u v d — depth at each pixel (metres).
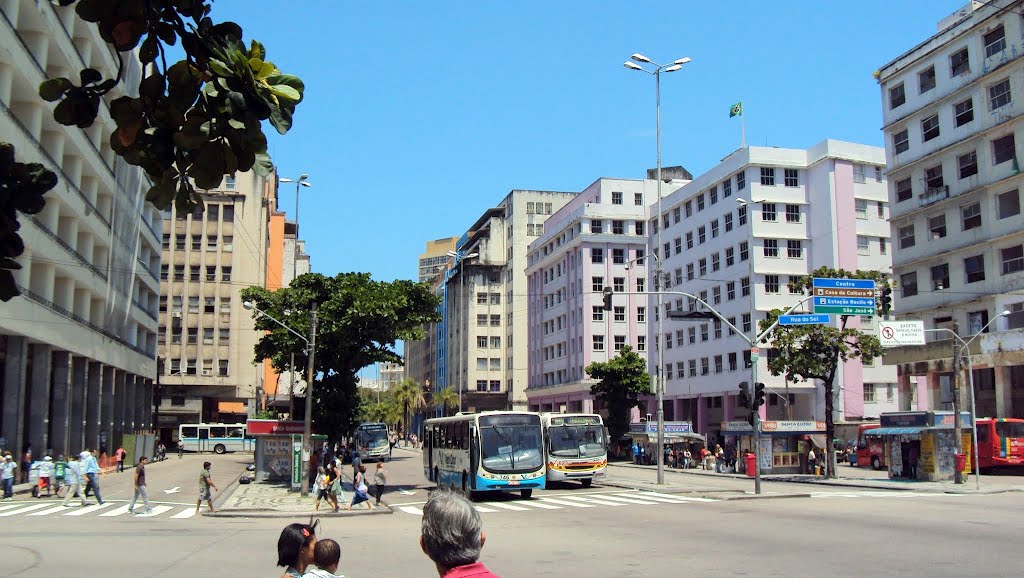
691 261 68.44
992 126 43.81
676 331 70.69
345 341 35.69
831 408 40.94
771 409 60.41
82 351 42.22
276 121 3.52
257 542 18.17
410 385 116.88
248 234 75.19
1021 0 42.09
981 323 45.22
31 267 35.78
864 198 58.94
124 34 3.33
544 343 90.12
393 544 18.14
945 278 47.84
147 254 60.69
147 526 21.75
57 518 23.83
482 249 109.75
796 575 12.93
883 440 48.28
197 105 3.45
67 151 39.62
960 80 46.22
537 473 29.94
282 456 39.56
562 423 37.25
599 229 79.44
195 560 15.23
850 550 15.60
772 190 59.56
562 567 14.20
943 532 18.14
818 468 44.28
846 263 57.47
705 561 14.61
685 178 87.75
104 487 36.44
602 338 77.69
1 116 28.67
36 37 33.31
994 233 43.97
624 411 64.69
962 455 35.38
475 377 104.19
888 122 52.00
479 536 4.07
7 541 18.09
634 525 21.12
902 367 50.53
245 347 74.31
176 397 72.44
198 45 3.38
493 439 29.88
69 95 3.42
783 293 58.81
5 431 34.44
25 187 3.69
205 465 25.91
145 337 61.34
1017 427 41.03
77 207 39.75
